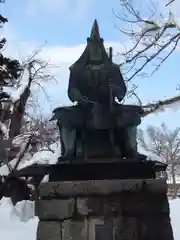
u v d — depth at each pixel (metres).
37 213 6.95
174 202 14.10
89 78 7.56
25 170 7.59
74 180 6.85
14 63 20.67
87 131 7.31
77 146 7.29
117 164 6.88
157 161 7.21
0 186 9.75
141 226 6.55
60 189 6.75
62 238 6.59
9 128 18.08
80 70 7.60
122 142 7.30
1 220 11.91
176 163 48.34
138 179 6.70
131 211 6.59
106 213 6.59
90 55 7.62
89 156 7.20
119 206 6.60
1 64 20.48
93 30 7.67
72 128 7.25
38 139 16.34
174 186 39.59
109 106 7.34
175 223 10.70
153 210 6.60
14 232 10.55
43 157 7.73
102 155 7.21
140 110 7.43
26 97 19.12
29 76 20.22
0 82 20.42
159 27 14.97
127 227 6.54
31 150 16.11
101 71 7.57
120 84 7.64
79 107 7.43
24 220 11.99
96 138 7.29
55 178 6.93
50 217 6.70
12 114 18.52
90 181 6.72
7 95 19.17
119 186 6.66
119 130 7.34
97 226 6.55
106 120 7.29
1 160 14.69
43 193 6.79
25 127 21.86
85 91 7.52
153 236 6.52
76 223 6.61
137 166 6.89
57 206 6.71
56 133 18.38
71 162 6.93
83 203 6.65
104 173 6.88
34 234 10.36
